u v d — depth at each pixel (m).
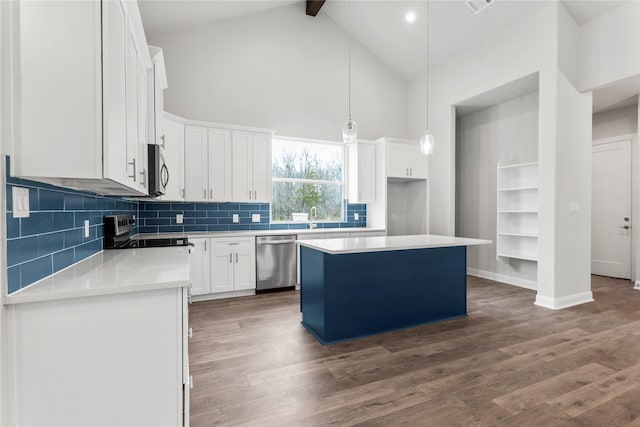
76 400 1.24
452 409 1.78
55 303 1.21
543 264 3.72
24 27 1.19
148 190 2.27
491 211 5.01
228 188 4.14
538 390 1.97
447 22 4.47
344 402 1.85
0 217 1.11
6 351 1.15
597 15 3.62
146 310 1.33
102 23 1.27
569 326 3.04
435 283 3.22
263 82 4.73
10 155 1.16
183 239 2.95
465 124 5.46
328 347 2.60
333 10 5.04
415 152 5.31
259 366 2.27
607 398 1.88
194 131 3.95
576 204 3.80
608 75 3.55
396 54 5.41
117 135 1.41
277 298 3.96
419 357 2.41
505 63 4.16
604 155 5.23
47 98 1.21
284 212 4.98
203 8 3.91
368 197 5.18
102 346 1.27
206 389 1.98
